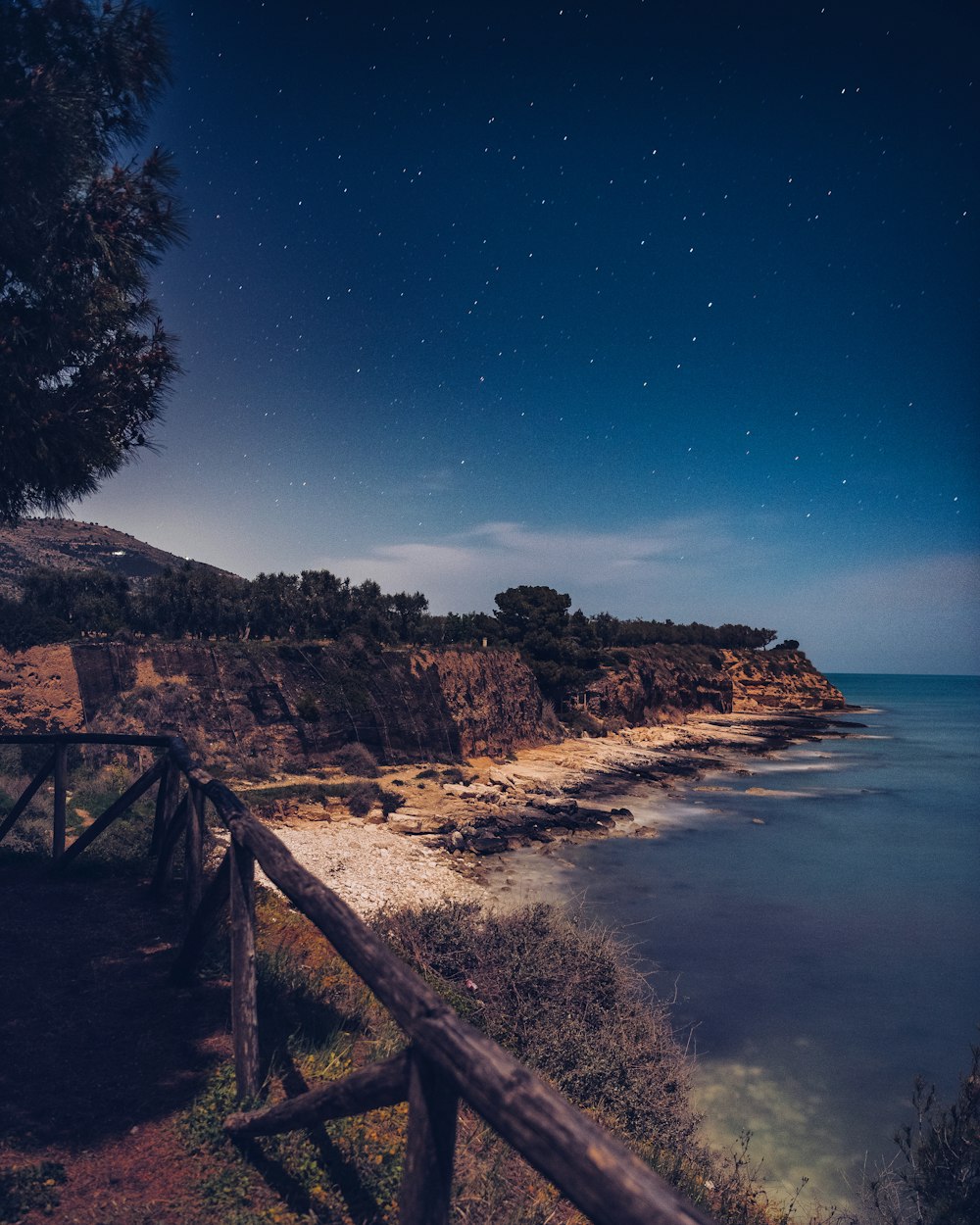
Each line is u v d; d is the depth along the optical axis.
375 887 20.16
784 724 90.31
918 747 75.00
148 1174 3.28
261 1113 3.33
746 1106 11.27
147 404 6.44
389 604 50.06
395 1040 5.16
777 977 16.52
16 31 5.05
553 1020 8.81
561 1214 3.86
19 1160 3.29
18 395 5.34
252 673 33.66
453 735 42.03
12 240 5.12
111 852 8.65
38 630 27.84
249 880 4.07
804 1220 8.19
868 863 27.22
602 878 23.88
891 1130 10.73
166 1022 4.72
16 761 19.02
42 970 5.43
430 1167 2.12
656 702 77.94
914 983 16.44
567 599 66.56
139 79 5.73
